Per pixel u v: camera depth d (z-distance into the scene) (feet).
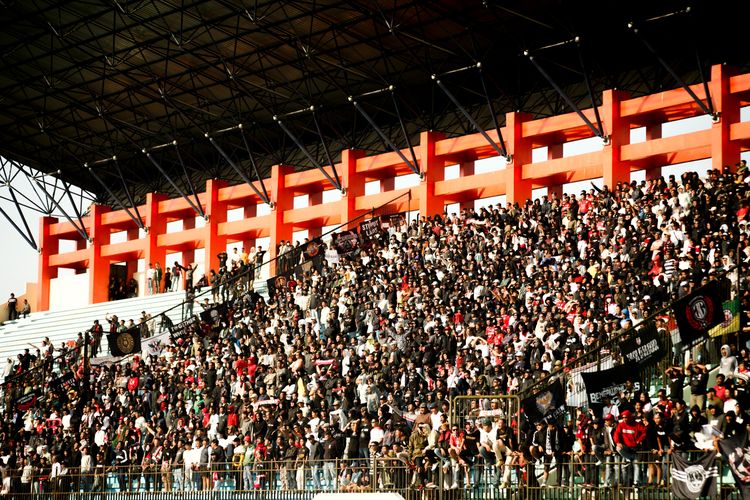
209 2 154.61
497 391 97.91
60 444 130.82
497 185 163.53
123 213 209.36
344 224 162.81
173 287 192.95
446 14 148.97
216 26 159.12
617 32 151.12
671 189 123.95
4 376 171.32
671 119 150.20
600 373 84.79
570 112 160.86
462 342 117.70
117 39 168.45
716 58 149.38
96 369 153.99
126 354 151.74
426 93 175.22
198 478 112.37
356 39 160.35
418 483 92.43
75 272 224.53
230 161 187.21
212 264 194.70
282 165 189.26
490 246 136.15
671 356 89.76
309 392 119.55
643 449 78.48
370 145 184.03
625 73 158.92
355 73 166.40
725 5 141.08
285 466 105.50
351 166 179.01
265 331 142.61
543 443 84.69
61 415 143.74
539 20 149.79
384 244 158.20
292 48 165.27
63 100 186.50
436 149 169.58
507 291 122.21
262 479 106.73
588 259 119.96
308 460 102.94
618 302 106.73
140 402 136.56
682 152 145.69
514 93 169.58
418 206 172.76
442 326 118.11
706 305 85.81
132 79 176.76
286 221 188.03
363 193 180.45
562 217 135.33
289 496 104.01
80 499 122.42
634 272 112.16
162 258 204.44
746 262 98.58
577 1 144.25
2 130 200.95
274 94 178.40
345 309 140.97
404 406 107.65
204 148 203.92
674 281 102.27
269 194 192.95
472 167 172.76
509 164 159.33
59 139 203.10
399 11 151.94
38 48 174.91
